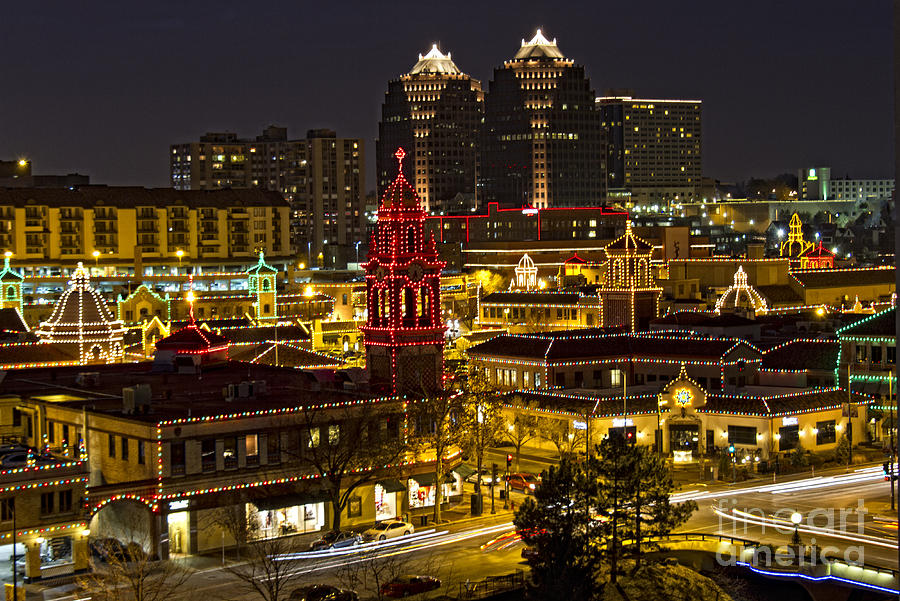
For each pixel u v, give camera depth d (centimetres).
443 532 11844
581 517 9419
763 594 10169
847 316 19712
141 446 11031
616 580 9588
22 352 15575
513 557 10850
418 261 13288
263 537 11406
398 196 13312
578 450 15038
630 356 17838
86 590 9838
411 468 12619
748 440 14988
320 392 12975
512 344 18400
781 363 16962
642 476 9656
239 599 9681
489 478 13862
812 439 15288
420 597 9650
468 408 13188
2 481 10094
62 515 10381
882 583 9762
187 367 14312
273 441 11544
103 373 14412
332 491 11375
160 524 10825
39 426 12512
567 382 17500
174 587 9412
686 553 10862
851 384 16350
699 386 15438
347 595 9462
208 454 11169
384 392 13188
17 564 10481
